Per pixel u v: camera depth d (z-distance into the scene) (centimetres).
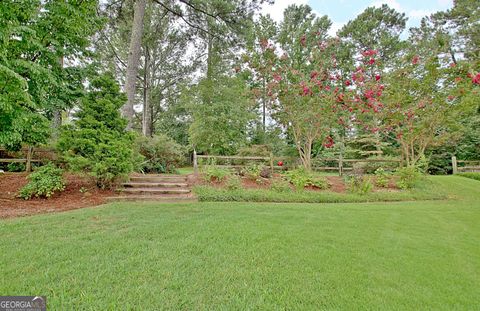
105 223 424
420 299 230
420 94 927
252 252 320
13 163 805
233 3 1177
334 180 934
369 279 263
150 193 707
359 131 1563
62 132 645
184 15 1252
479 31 1612
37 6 535
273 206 613
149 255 300
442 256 328
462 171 1351
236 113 1439
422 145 998
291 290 237
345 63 1809
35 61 586
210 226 418
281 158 1034
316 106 932
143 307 204
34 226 399
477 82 800
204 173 856
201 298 219
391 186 879
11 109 444
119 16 1147
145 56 2028
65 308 199
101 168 637
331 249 341
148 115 2241
